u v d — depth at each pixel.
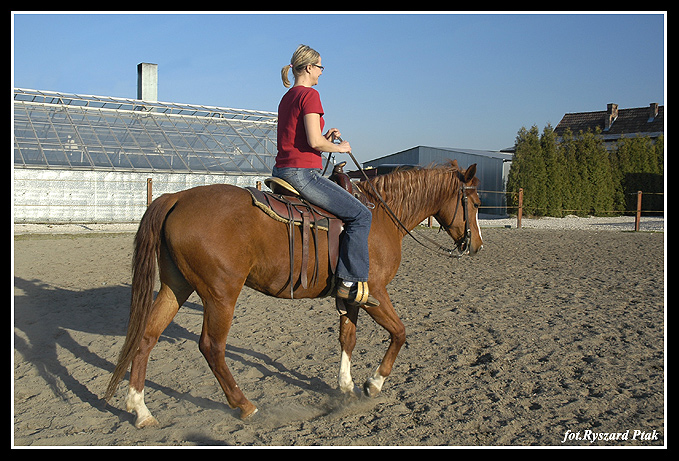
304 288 3.73
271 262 3.59
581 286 8.10
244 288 8.23
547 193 26.31
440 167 4.62
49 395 4.07
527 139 26.45
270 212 3.55
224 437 3.40
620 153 29.62
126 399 3.56
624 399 3.89
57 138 20.83
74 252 11.73
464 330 5.75
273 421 3.66
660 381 4.21
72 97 24.44
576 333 5.57
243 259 3.46
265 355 5.06
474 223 4.68
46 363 4.76
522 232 17.27
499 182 30.12
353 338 4.15
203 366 4.76
